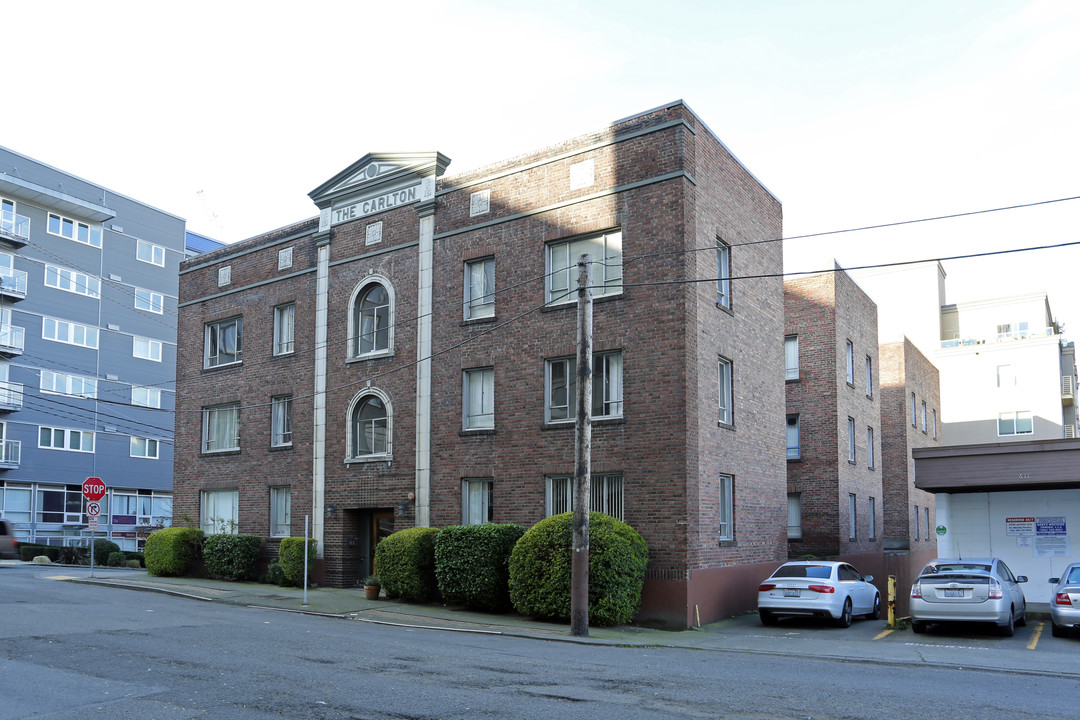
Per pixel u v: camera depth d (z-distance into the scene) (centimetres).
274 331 2773
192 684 1006
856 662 1333
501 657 1274
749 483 2153
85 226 5334
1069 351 5338
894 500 3750
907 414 3822
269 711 876
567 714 869
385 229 2484
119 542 5022
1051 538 2145
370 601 2119
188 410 3017
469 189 2309
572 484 2038
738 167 2262
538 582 1808
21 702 909
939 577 1661
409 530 2162
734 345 2144
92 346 5291
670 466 1867
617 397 1984
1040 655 1404
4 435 4759
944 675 1180
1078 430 5706
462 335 2264
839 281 3047
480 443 2184
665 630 1783
